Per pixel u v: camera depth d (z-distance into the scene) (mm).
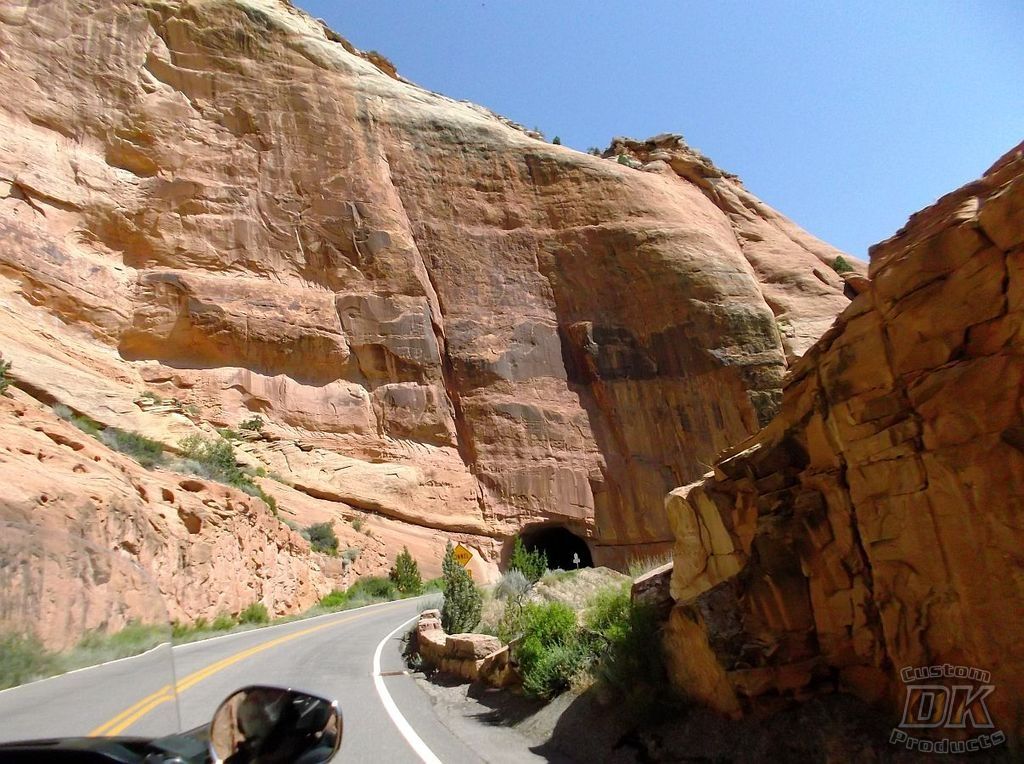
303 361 45250
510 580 21109
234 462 33469
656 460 53094
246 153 50031
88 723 2635
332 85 57094
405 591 36469
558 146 66688
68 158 41688
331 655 14000
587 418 53250
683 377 55406
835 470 5941
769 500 6516
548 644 9398
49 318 36406
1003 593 4445
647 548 50375
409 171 57688
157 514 20453
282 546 28359
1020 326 4551
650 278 58312
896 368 5371
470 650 11289
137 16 49156
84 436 21328
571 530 49688
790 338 59031
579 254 59406
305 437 43031
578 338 56094
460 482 46938
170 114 47656
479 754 6895
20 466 15914
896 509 5238
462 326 53062
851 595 5684
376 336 48188
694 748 6059
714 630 6250
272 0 62781
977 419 4684
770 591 6176
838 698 5641
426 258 54750
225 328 42719
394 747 7055
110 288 40062
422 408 47719
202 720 7574
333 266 49531
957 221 5098
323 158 52938
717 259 59656
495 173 61438
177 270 43219
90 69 45250
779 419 6711
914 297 5262
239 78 52344
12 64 41656
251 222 47406
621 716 7105
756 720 5879
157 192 44562
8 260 35438
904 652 5102
